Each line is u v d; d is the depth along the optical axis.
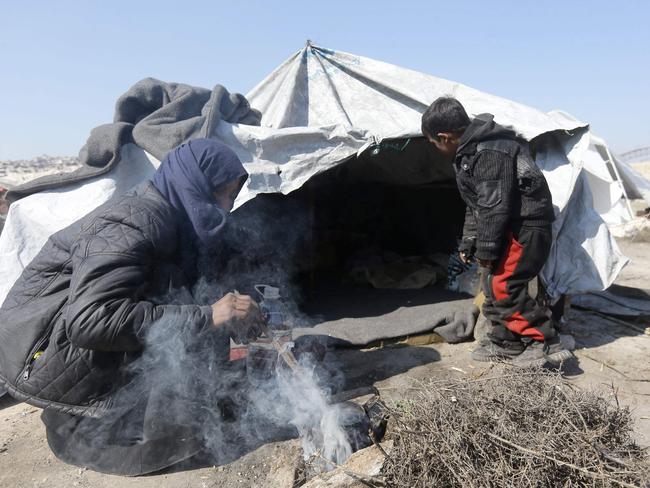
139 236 2.18
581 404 2.09
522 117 4.28
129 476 2.49
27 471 2.56
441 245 6.32
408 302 4.97
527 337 3.64
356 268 5.84
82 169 3.61
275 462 2.55
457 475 1.85
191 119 3.59
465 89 4.75
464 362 3.81
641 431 2.78
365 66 5.07
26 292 2.37
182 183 2.41
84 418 2.42
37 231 3.49
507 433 1.94
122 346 2.12
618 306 5.06
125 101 3.75
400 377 3.56
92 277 2.08
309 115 4.97
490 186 3.33
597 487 1.82
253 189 3.62
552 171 4.10
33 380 2.22
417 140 4.65
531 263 3.49
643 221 9.66
